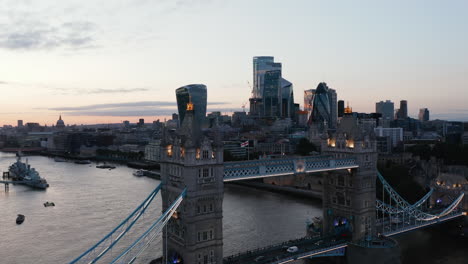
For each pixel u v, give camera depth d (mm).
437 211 164375
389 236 137500
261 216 189125
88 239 154125
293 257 110062
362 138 126250
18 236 159000
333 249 119500
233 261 105062
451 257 139125
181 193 92688
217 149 96750
